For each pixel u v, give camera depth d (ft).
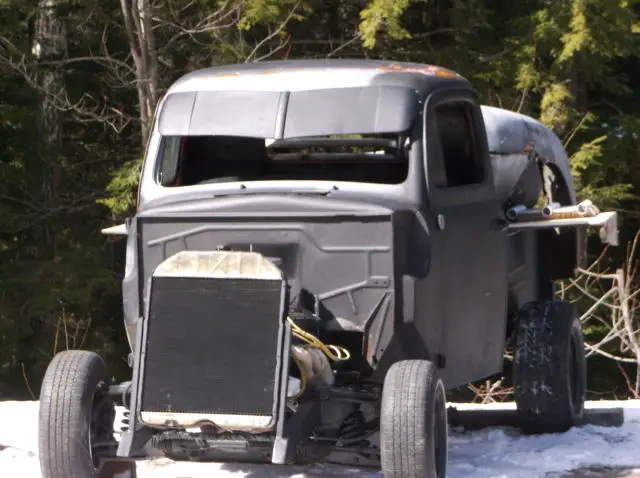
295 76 26.63
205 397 22.16
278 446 21.72
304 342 23.59
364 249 23.95
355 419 24.68
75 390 23.61
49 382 23.71
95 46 84.99
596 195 76.28
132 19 73.61
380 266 23.93
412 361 23.43
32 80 76.95
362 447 23.95
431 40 82.58
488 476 26.86
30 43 85.25
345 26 80.59
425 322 24.63
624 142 79.87
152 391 22.35
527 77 74.54
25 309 78.07
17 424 33.32
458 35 77.66
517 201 33.04
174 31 74.28
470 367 27.55
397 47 80.33
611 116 83.56
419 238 24.67
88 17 77.20
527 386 31.01
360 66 26.91
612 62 88.38
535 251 33.81
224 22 70.18
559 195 36.63
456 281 26.40
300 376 22.74
